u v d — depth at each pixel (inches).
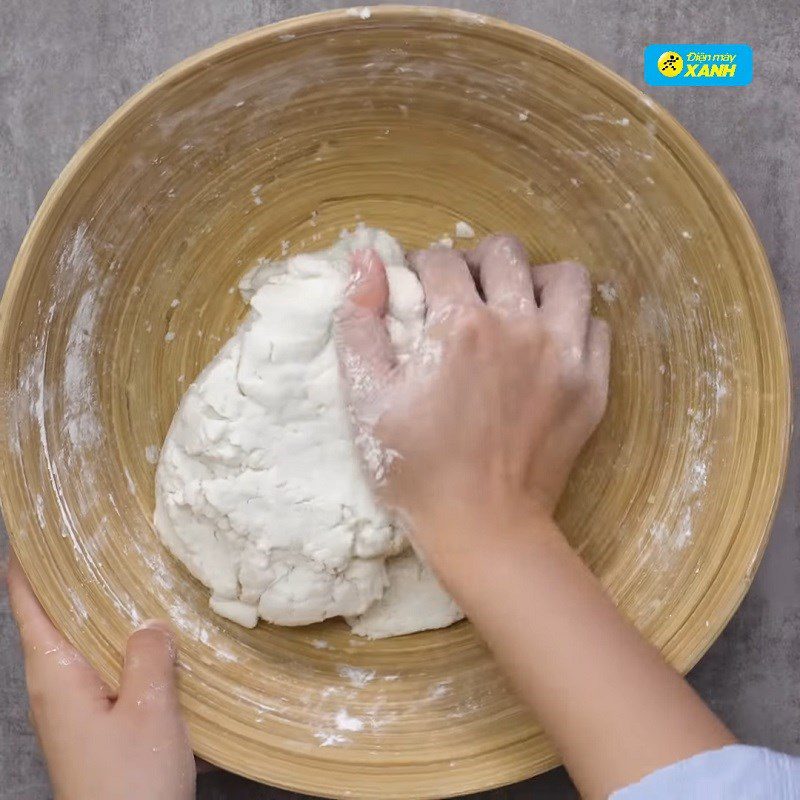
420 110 37.1
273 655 38.3
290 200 39.3
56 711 33.6
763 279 34.5
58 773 32.6
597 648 27.9
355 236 38.7
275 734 36.6
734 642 42.3
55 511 35.9
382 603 38.7
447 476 32.1
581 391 34.9
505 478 32.4
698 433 37.5
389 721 37.1
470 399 32.6
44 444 35.8
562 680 27.5
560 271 36.8
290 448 36.1
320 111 36.8
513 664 29.0
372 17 32.2
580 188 37.5
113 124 32.7
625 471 38.8
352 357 34.4
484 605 30.3
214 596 37.7
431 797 35.3
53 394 36.4
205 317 39.8
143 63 40.6
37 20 40.6
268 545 36.2
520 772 35.4
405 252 39.9
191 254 38.9
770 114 41.1
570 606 29.2
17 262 32.8
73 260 35.2
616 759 25.8
